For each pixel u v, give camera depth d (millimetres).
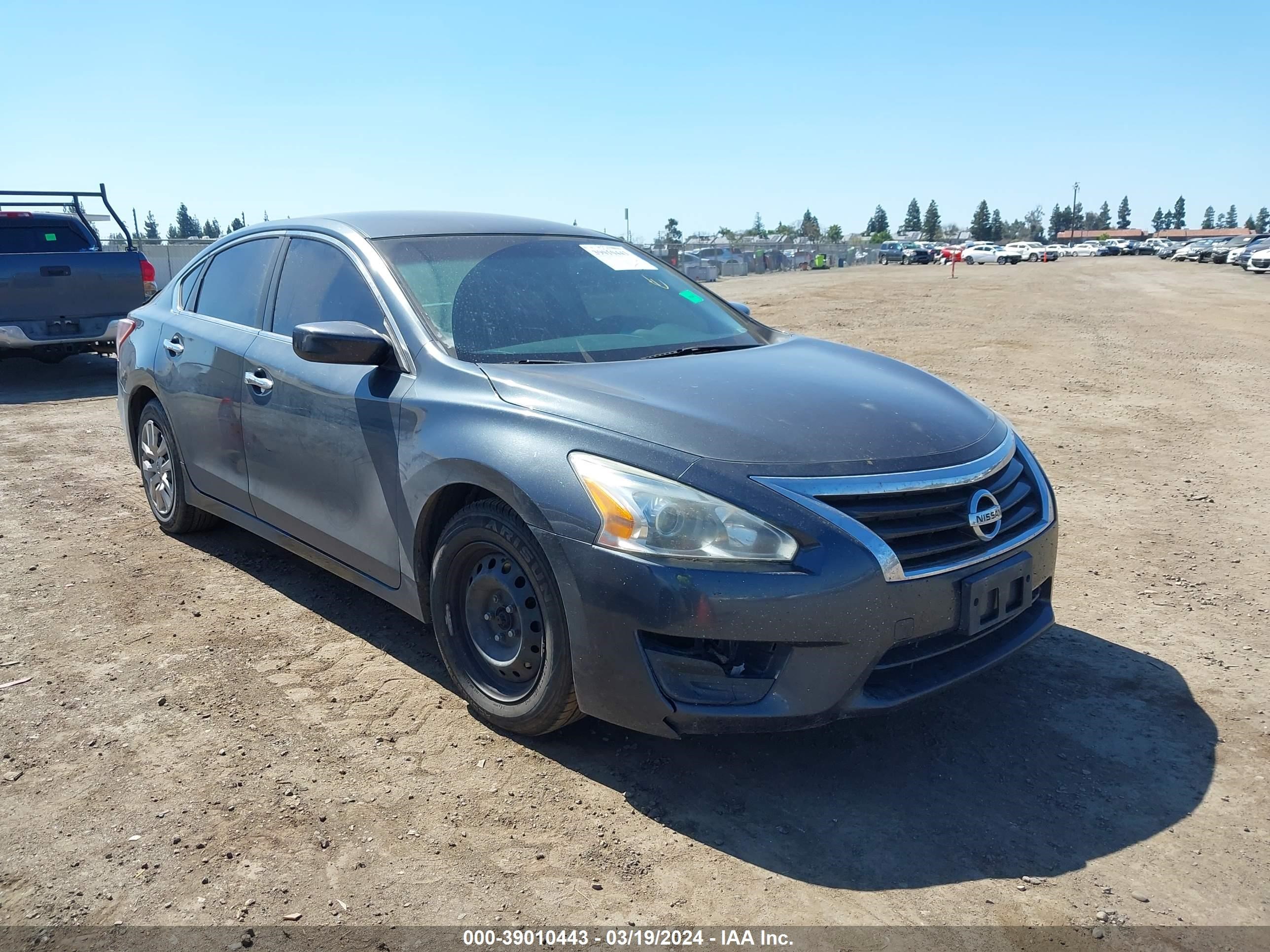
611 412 2854
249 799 2771
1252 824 2707
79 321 9797
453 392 3172
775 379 3248
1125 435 7781
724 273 53000
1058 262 69125
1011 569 2893
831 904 2379
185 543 4973
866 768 2986
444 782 2871
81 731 3131
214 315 4531
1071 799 2832
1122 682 3553
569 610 2744
